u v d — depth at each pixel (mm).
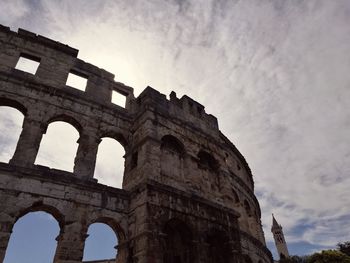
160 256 18719
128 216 21781
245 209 38625
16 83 23359
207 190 26844
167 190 22047
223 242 24766
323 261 39344
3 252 16125
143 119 26297
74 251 18250
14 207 17719
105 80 29234
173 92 32125
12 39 25766
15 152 20234
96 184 21422
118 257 20594
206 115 34188
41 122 22484
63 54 27781
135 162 25344
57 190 19703
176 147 27688
